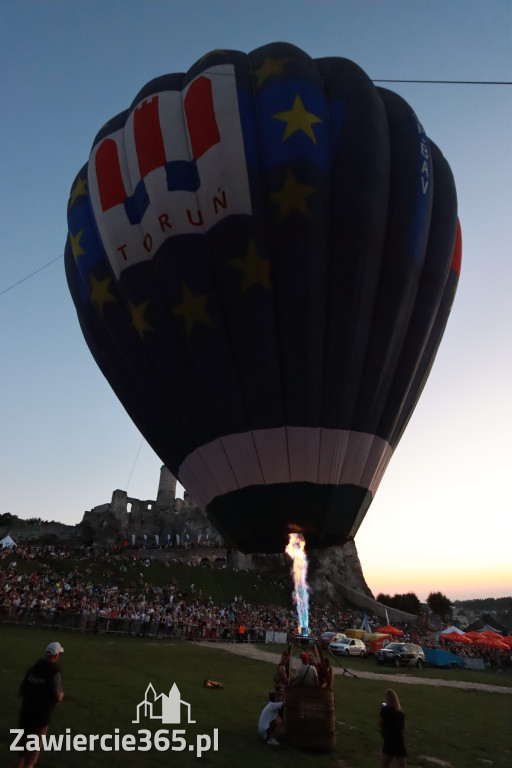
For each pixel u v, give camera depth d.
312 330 12.33
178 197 13.27
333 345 12.43
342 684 15.94
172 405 13.41
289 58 14.41
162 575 51.09
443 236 14.69
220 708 10.02
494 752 9.60
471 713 13.55
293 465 11.94
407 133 14.69
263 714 8.25
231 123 13.28
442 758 8.75
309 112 13.40
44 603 22.97
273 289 12.51
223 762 6.98
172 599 39.62
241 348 12.45
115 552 61.94
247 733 8.48
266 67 14.26
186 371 13.12
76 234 16.20
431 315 14.17
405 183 13.83
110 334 14.95
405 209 13.57
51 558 47.88
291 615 50.16
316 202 12.65
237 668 16.20
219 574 56.28
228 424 12.46
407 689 16.61
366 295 12.77
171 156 13.67
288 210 12.55
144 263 13.86
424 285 14.12
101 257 15.39
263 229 12.66
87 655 14.99
